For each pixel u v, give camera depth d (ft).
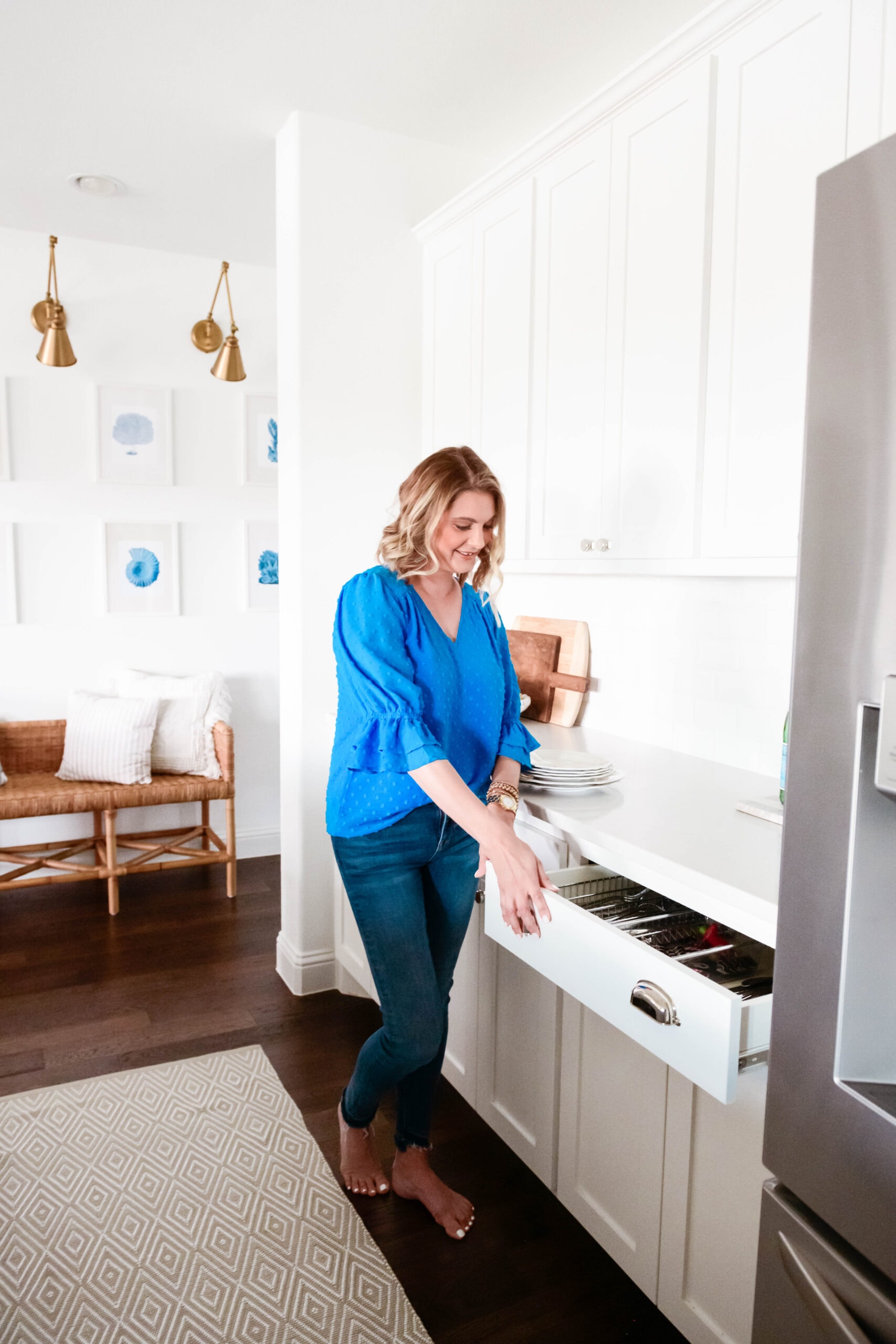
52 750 12.05
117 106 7.89
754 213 4.83
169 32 6.79
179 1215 5.77
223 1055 7.72
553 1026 5.58
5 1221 5.68
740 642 6.17
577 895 5.09
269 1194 5.98
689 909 4.97
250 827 13.32
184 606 12.73
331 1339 4.85
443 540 4.94
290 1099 7.09
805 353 4.53
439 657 5.01
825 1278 2.55
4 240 11.37
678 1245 4.62
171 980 9.21
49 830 12.12
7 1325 4.87
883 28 4.07
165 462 12.36
